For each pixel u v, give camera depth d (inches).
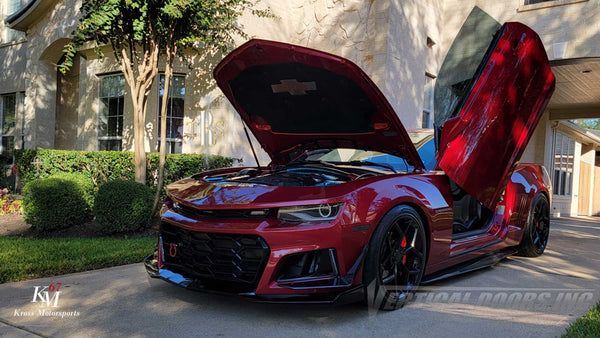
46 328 92.8
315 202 95.1
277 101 132.3
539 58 140.6
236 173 140.9
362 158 148.6
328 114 129.6
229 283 100.9
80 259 147.9
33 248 165.0
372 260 100.1
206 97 318.7
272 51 110.8
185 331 92.3
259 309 106.3
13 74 446.0
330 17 357.1
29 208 207.2
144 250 165.0
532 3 366.9
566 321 102.4
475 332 94.5
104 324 95.6
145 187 213.0
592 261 175.0
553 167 570.6
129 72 226.7
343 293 95.0
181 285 104.4
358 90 112.5
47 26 383.9
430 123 386.9
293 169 135.4
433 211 116.6
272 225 95.0
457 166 126.0
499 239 151.6
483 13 384.2
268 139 151.8
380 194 103.7
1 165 374.9
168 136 324.2
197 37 230.2
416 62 359.9
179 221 107.0
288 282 94.0
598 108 520.4
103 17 196.7
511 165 142.8
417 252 112.9
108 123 343.0
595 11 335.6
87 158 265.3
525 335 93.3
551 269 157.5
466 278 141.4
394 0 331.0
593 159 754.8
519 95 138.5
